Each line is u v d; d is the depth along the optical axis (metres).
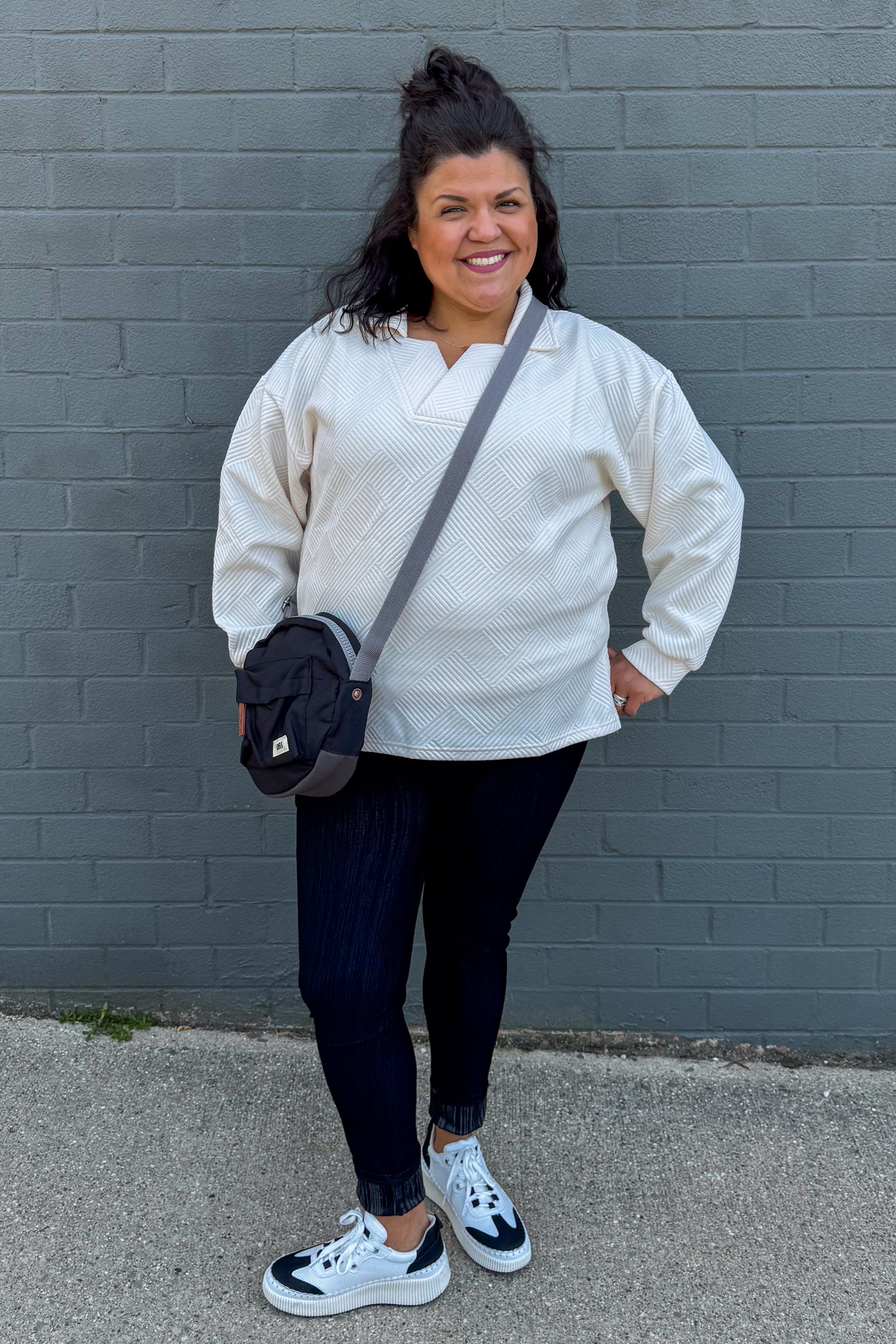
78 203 2.25
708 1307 1.91
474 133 1.62
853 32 2.17
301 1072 2.47
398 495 1.68
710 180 2.23
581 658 1.84
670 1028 2.60
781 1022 2.60
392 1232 1.88
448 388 1.68
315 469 1.76
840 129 2.21
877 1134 2.32
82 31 2.19
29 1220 2.07
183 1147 2.25
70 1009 2.62
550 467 1.70
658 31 2.18
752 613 2.42
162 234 2.27
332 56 2.19
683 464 1.83
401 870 1.79
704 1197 2.15
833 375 2.31
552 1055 2.56
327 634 1.68
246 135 2.23
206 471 2.37
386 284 1.77
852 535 2.38
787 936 2.57
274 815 2.54
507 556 1.70
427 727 1.76
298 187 2.25
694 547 1.86
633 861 2.54
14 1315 1.88
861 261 2.26
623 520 2.38
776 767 2.49
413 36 2.18
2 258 2.28
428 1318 1.89
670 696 2.46
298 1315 1.88
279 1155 2.23
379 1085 1.78
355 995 1.75
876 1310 1.90
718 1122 2.35
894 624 2.42
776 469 2.35
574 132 2.22
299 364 1.80
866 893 2.54
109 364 2.32
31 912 2.59
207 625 2.44
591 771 2.50
